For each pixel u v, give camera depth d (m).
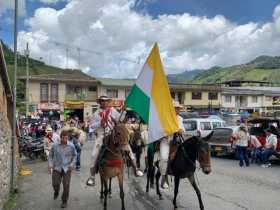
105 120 8.48
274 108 39.59
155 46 9.05
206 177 12.78
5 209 8.22
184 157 7.96
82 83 44.59
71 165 8.58
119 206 8.67
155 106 8.83
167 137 8.65
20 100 40.81
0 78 8.68
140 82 9.12
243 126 15.91
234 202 9.03
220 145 18.31
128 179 12.34
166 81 8.93
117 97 46.47
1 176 7.86
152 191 10.33
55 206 8.71
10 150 10.20
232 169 14.74
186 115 31.86
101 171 8.02
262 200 9.27
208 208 8.44
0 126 7.87
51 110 42.91
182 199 9.34
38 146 17.52
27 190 10.58
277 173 13.74
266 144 15.68
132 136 14.34
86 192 10.26
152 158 9.63
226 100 55.16
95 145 8.57
